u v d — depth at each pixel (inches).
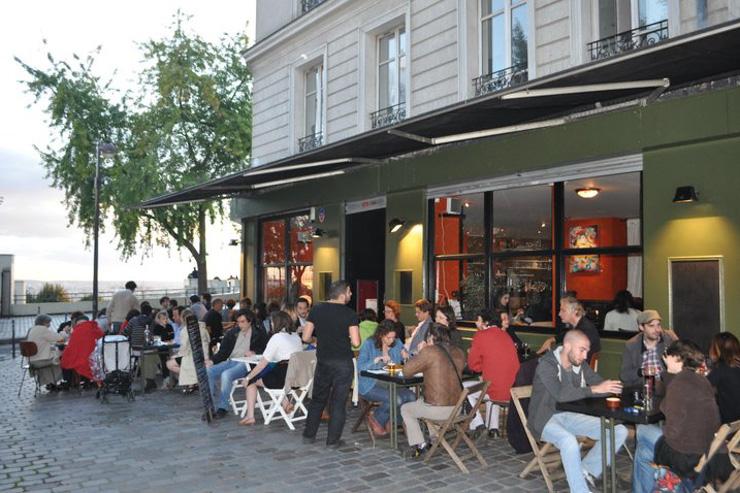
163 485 211.9
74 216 866.1
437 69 404.8
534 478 218.7
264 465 234.5
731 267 253.6
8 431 290.7
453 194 392.5
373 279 504.1
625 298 300.0
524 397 217.9
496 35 379.9
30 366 393.1
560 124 315.0
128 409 342.6
